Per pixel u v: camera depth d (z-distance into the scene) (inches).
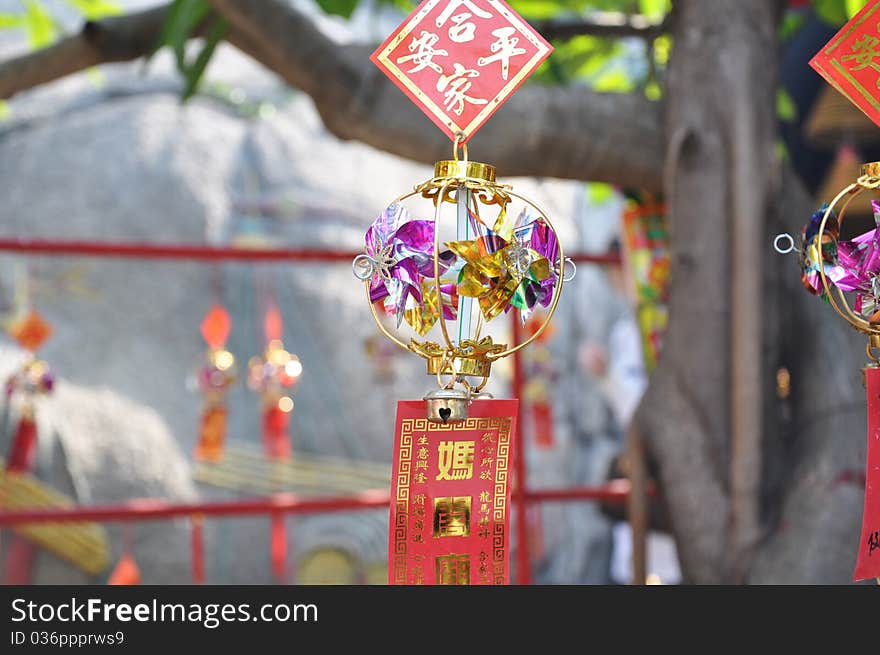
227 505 118.6
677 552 82.9
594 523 311.1
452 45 48.2
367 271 46.4
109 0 133.1
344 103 84.4
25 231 288.4
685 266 82.2
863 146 136.4
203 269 297.1
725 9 82.6
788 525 79.0
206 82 316.5
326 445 291.7
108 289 287.9
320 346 297.7
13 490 249.4
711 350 81.4
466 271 44.9
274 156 313.4
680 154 81.8
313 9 310.8
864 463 80.4
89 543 256.8
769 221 82.4
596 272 317.4
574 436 316.8
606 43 138.6
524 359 182.7
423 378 302.5
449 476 47.3
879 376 47.1
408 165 327.9
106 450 266.7
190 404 286.4
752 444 80.0
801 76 146.9
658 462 83.7
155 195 297.3
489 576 47.6
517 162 86.0
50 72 95.5
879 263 46.9
